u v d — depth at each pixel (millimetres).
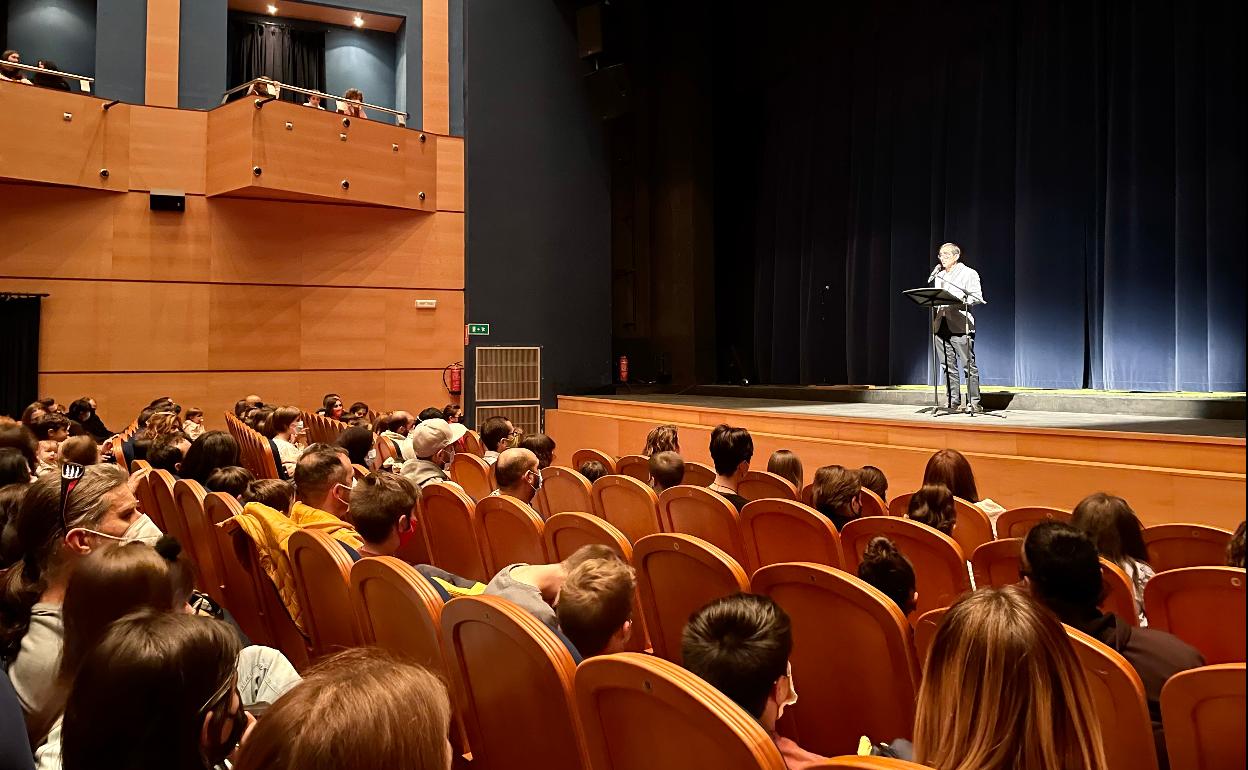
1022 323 9633
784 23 12844
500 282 12172
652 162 13594
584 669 1484
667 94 13297
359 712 907
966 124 10297
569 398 11859
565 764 1731
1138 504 5367
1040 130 9461
